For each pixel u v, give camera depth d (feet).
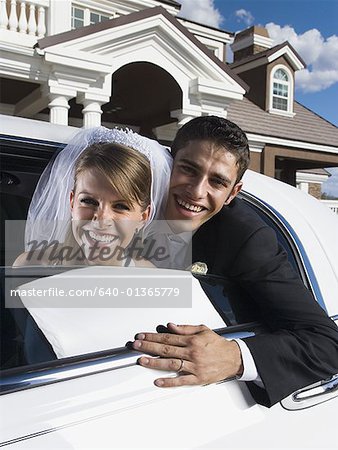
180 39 30.04
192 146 5.05
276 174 54.49
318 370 4.58
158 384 3.91
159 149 5.16
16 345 3.94
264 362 4.33
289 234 5.69
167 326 4.26
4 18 27.73
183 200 5.08
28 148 5.08
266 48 58.29
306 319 4.75
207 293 4.83
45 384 3.57
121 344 4.08
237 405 4.24
